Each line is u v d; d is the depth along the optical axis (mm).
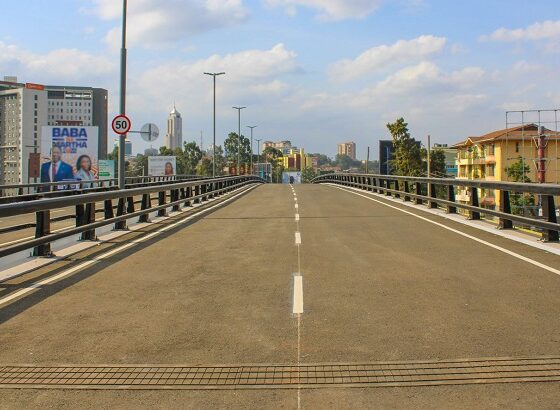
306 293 7805
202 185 27266
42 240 10039
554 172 40156
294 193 33844
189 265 10000
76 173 49344
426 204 22219
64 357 5465
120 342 5871
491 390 4555
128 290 8117
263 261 10312
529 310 6781
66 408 4367
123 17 19438
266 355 5438
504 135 53469
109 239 13195
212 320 6598
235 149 119750
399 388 4633
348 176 44688
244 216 18953
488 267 9438
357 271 9273
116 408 4355
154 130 29219
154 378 4934
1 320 6672
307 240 12922
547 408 4211
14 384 4840
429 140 47375
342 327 6250
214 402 4430
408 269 9375
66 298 7680
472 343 5652
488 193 57250
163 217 18531
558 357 5246
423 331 6059
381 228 14922
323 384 4738
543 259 10086
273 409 4285
